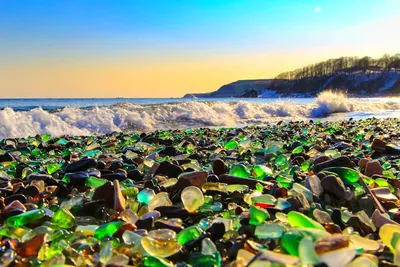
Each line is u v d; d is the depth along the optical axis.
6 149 0.88
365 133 1.15
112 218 0.33
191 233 0.27
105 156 0.68
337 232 0.28
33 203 0.40
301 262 0.20
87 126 1.49
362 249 0.24
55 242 0.27
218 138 1.09
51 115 1.45
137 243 0.25
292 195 0.37
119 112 1.67
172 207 0.35
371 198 0.37
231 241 0.27
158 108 1.90
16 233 0.29
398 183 0.45
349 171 0.43
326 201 0.38
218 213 0.35
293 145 0.80
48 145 0.90
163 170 0.51
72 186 0.47
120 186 0.42
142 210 0.35
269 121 2.02
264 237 0.26
